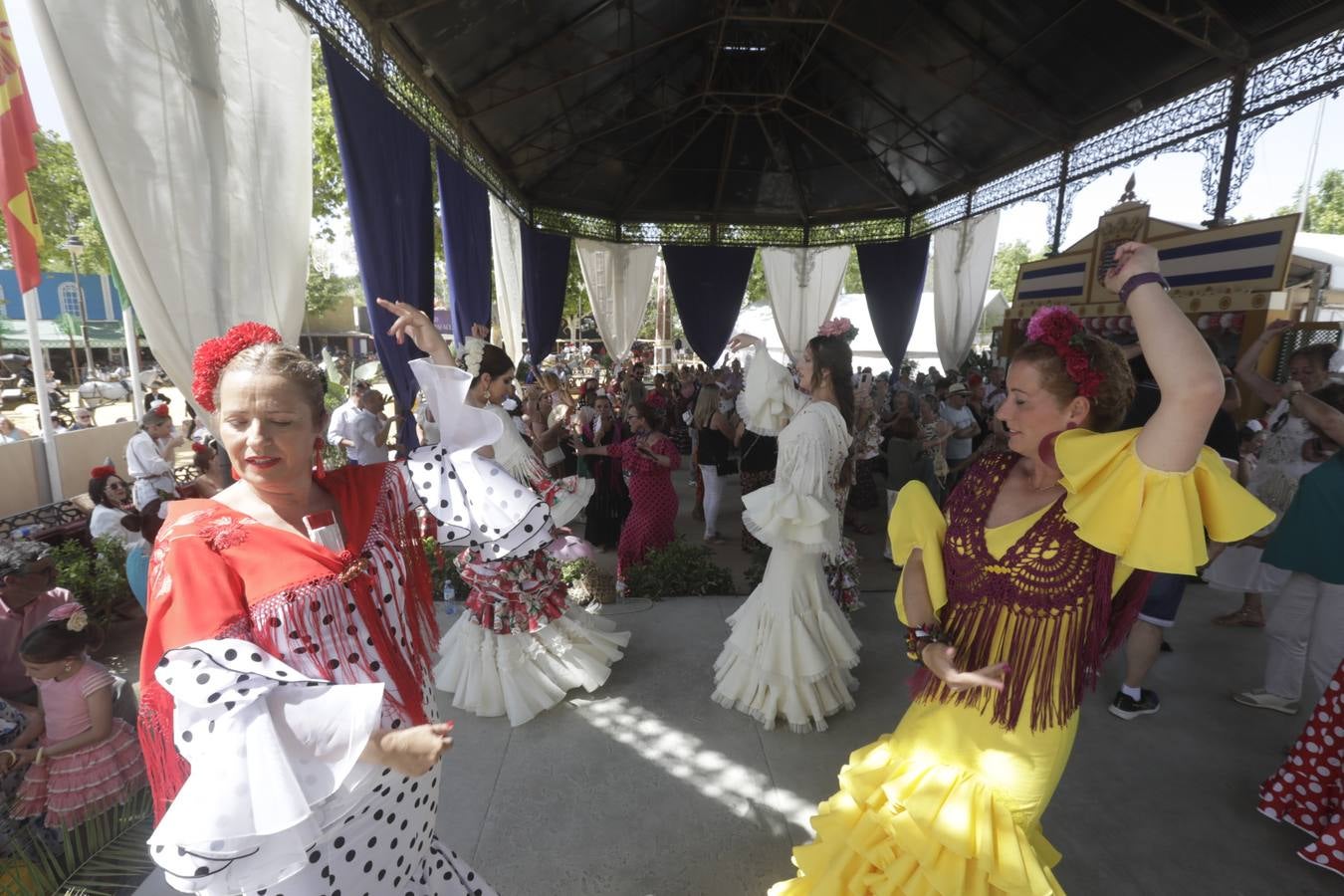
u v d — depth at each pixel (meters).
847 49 9.20
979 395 9.56
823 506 3.00
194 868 0.98
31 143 3.62
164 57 3.00
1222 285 6.41
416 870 1.50
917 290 13.31
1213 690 3.58
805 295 14.48
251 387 1.21
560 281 13.02
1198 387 1.31
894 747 1.84
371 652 1.30
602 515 7.07
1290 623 3.29
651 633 4.20
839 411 3.20
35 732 2.87
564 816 2.62
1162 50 6.99
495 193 9.84
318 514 1.37
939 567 1.76
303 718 1.06
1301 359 4.13
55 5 2.59
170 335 2.99
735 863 2.40
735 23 8.80
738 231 13.95
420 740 1.12
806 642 3.19
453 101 7.81
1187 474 1.39
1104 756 3.02
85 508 7.11
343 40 4.98
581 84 9.05
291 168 4.03
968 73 8.68
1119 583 1.58
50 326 30.53
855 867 1.75
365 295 5.33
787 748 3.06
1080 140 8.91
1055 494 1.61
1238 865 2.40
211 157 3.25
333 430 7.89
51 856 2.15
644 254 14.31
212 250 3.27
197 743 1.01
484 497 1.60
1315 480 3.04
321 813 1.13
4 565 3.21
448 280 7.86
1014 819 1.63
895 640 4.20
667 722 3.25
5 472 7.98
